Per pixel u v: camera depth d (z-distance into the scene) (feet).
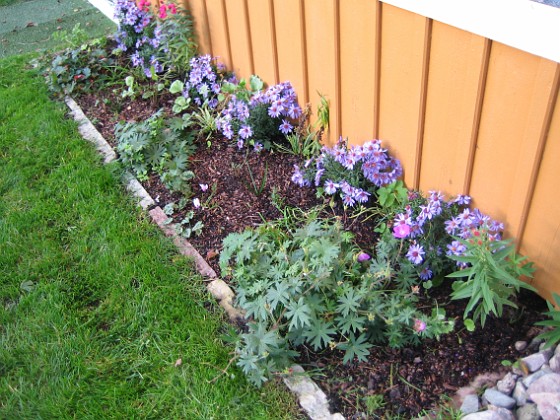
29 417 7.34
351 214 9.88
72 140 12.43
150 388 7.57
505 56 7.14
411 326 7.73
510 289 7.57
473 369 7.47
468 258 7.45
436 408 7.12
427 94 8.51
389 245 8.55
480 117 7.84
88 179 11.25
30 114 13.48
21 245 9.89
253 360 7.34
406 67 8.64
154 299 8.74
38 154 12.10
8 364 7.98
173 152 11.50
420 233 8.45
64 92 14.17
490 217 8.34
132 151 11.32
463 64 7.72
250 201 10.44
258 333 7.48
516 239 8.06
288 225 9.80
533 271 7.66
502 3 6.77
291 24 10.71
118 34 15.33
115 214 10.42
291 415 7.17
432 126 8.68
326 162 10.14
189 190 10.74
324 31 9.96
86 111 13.52
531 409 6.73
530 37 6.61
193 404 7.33
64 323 8.48
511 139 7.52
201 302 8.68
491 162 7.97
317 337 7.59
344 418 7.11
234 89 12.25
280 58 11.52
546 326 7.77
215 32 13.43
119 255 9.56
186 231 9.91
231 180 10.94
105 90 14.15
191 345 8.03
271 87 11.39
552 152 7.09
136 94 13.69
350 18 9.29
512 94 7.25
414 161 9.28
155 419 7.26
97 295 8.93
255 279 8.42
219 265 9.25
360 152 9.49
